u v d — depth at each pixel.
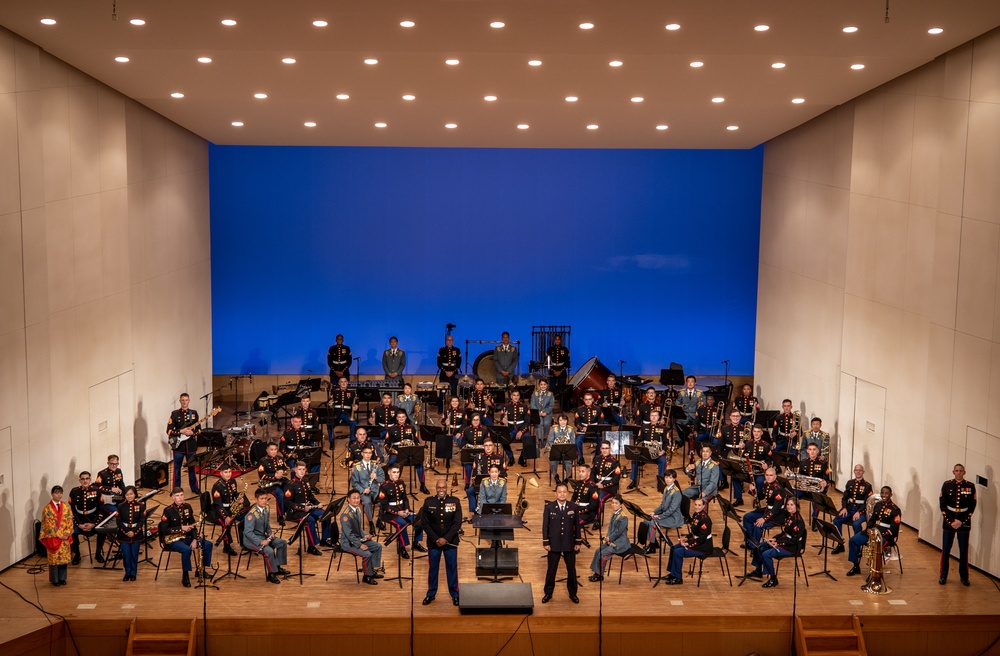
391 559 17.45
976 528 16.83
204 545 16.42
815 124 22.41
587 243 28.61
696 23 13.95
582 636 15.30
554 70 16.83
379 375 28.83
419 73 17.12
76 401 18.39
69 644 15.02
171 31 14.62
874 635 15.38
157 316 22.19
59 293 17.69
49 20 14.15
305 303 28.58
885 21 13.88
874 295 19.84
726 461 19.22
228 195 28.12
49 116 17.17
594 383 26.55
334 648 15.23
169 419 21.94
